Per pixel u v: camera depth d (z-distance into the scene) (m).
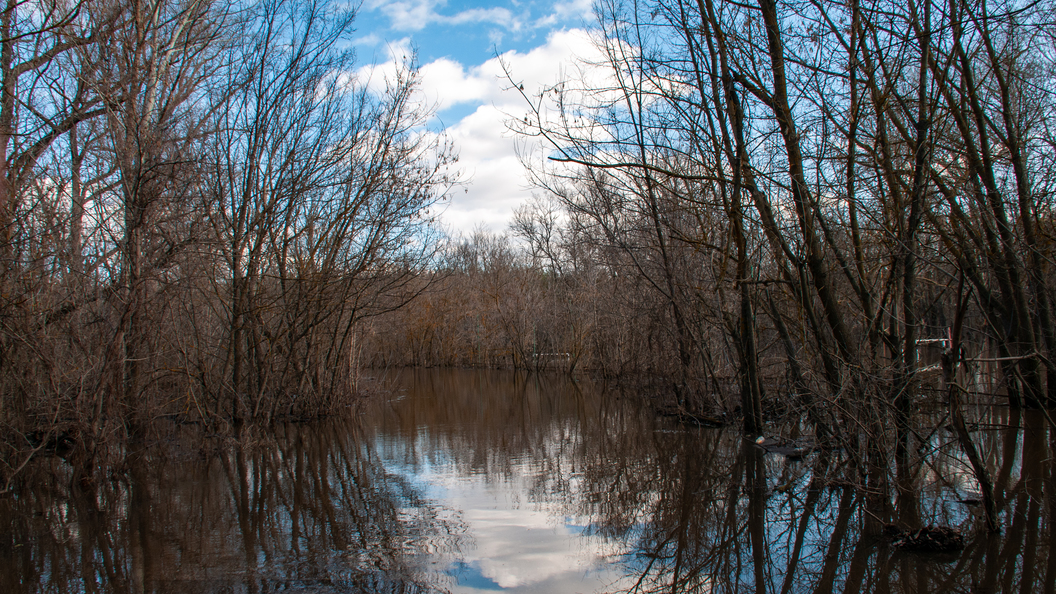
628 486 9.48
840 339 9.49
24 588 5.91
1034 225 11.96
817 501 8.25
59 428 10.13
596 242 15.94
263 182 14.89
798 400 11.22
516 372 39.75
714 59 10.73
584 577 6.09
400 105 17.31
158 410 12.21
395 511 8.27
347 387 19.98
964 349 7.56
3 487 9.50
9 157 9.98
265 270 15.77
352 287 18.62
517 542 7.04
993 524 6.70
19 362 9.77
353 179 16.45
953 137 11.55
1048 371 12.99
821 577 5.99
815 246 9.64
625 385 24.72
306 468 11.15
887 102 9.12
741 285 12.88
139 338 11.12
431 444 13.39
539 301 39.25
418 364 47.22
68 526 7.80
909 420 8.59
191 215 13.09
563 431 14.99
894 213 9.05
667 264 14.39
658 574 6.17
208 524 7.82
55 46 10.59
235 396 13.96
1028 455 10.16
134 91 10.78
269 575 6.11
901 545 6.48
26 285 9.87
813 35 9.17
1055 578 5.66
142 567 6.37
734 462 10.89
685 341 15.74
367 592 5.70
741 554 6.65
